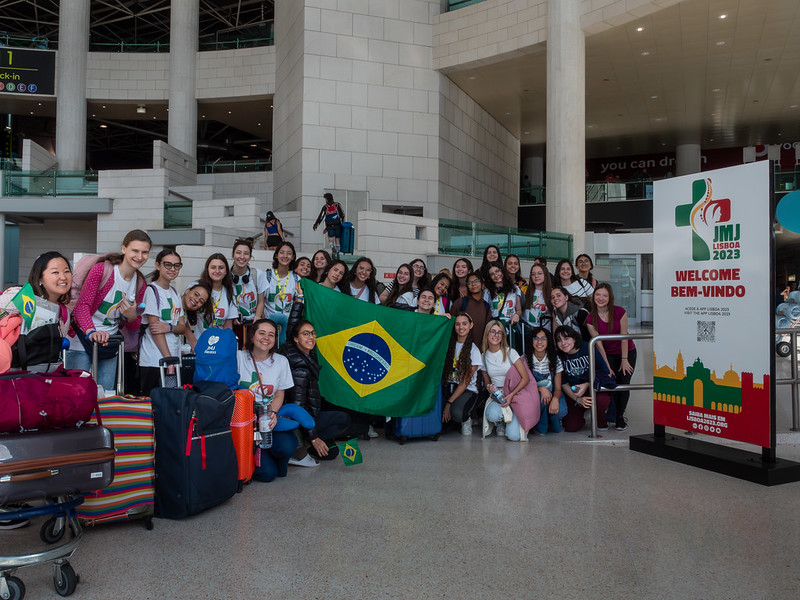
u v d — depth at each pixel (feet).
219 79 96.12
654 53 66.33
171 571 10.25
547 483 15.40
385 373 19.98
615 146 106.83
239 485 14.58
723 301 17.15
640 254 76.95
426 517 12.87
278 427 15.90
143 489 12.19
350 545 11.37
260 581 9.87
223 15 121.80
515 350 21.03
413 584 9.79
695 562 10.68
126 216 74.28
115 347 15.26
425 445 19.72
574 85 59.52
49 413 9.49
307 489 14.88
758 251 16.21
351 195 66.74
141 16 120.57
